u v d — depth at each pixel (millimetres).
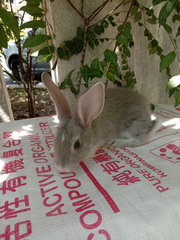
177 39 406
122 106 316
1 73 425
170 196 192
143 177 221
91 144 269
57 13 366
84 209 185
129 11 350
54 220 175
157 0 260
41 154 277
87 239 158
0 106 439
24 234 164
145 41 430
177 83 258
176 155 260
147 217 172
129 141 297
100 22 378
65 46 364
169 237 161
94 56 410
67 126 256
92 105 265
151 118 338
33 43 276
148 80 468
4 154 279
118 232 162
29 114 587
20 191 211
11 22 228
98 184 216
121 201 190
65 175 234
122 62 382
